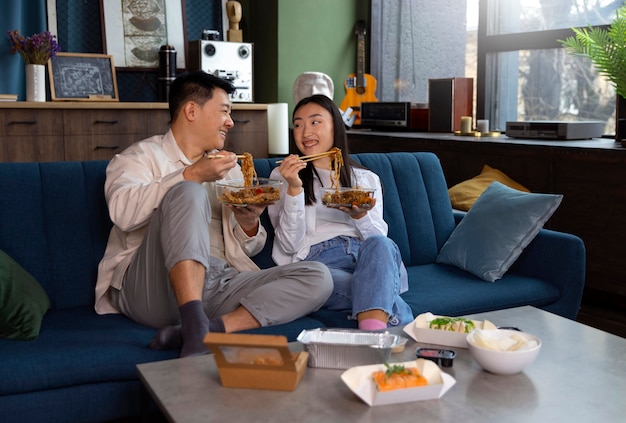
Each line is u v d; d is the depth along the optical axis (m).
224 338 1.45
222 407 1.39
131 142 4.52
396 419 1.33
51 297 2.20
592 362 1.62
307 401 1.41
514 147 3.75
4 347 1.81
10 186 2.20
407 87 5.44
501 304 2.41
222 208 2.33
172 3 5.09
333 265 2.36
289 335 1.99
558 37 4.30
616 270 3.38
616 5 4.03
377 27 5.52
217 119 2.31
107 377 1.80
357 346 1.56
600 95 4.14
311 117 2.47
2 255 2.01
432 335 1.72
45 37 4.38
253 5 5.57
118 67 4.93
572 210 3.55
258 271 2.18
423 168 2.92
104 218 2.30
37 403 1.75
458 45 5.09
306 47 5.39
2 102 4.10
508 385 1.49
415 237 2.80
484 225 2.65
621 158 3.25
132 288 2.05
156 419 2.15
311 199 2.45
